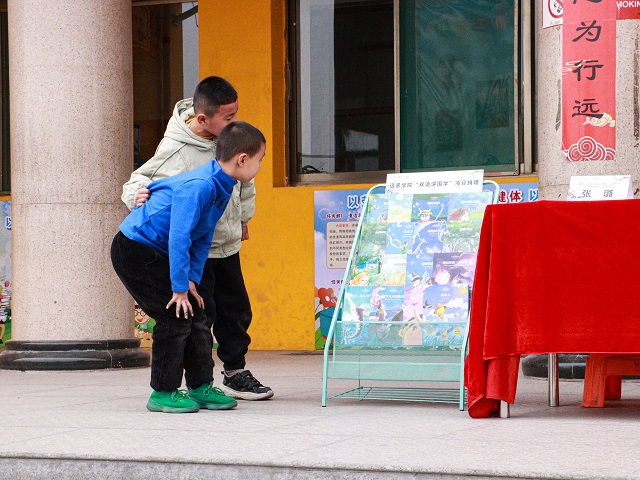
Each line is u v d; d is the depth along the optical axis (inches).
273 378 411.8
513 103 565.3
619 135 388.8
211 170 280.4
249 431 245.1
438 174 323.3
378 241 319.6
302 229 584.7
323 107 600.7
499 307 270.2
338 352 311.0
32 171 473.1
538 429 246.4
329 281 579.2
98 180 474.6
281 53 601.3
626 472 182.5
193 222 276.7
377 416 277.9
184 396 293.9
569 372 392.8
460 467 188.9
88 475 212.5
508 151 567.2
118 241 288.5
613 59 388.2
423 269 309.6
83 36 472.1
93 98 473.4
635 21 387.9
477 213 313.3
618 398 320.5
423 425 256.1
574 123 394.3
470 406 271.6
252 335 592.4
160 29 636.7
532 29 562.3
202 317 299.3
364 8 593.6
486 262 274.1
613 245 264.4
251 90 598.2
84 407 309.1
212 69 607.5
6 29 668.7
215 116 303.4
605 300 264.4
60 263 471.2
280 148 598.5
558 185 399.9
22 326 476.1
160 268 285.9
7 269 645.3
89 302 473.1
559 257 267.7
